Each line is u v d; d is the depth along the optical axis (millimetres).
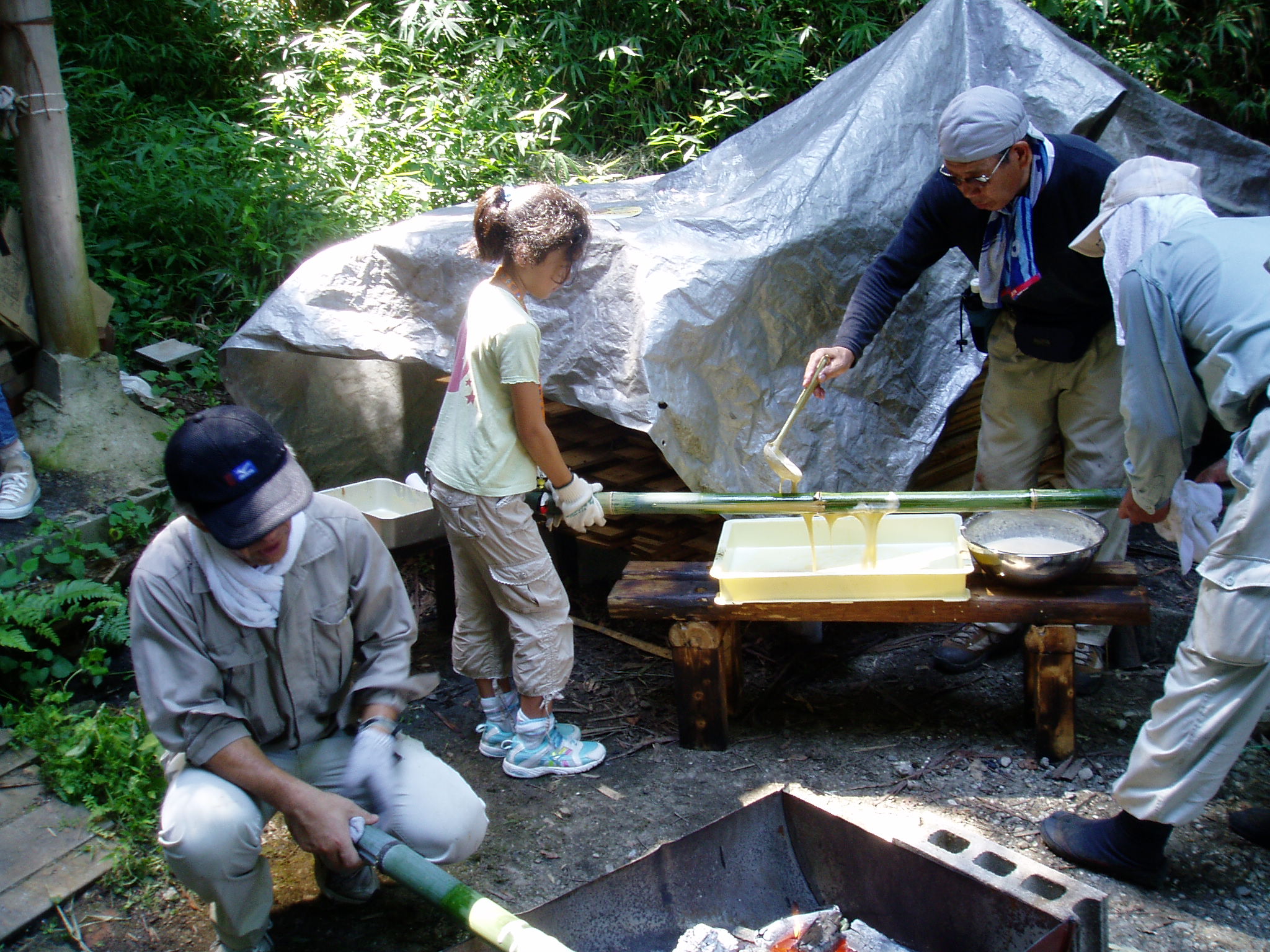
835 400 3504
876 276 3236
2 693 3283
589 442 4113
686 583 3152
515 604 2959
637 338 3193
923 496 2836
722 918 2264
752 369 3361
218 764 2135
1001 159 2846
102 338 4449
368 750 2258
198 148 6266
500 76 7559
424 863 1963
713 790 2996
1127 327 2371
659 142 7137
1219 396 2242
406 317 3727
